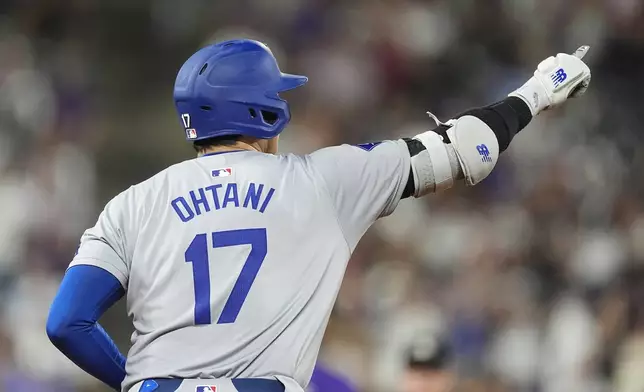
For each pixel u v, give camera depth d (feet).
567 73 41.22
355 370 109.60
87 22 183.11
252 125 38.29
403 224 134.31
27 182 142.41
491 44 173.06
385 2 179.11
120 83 177.17
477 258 127.24
